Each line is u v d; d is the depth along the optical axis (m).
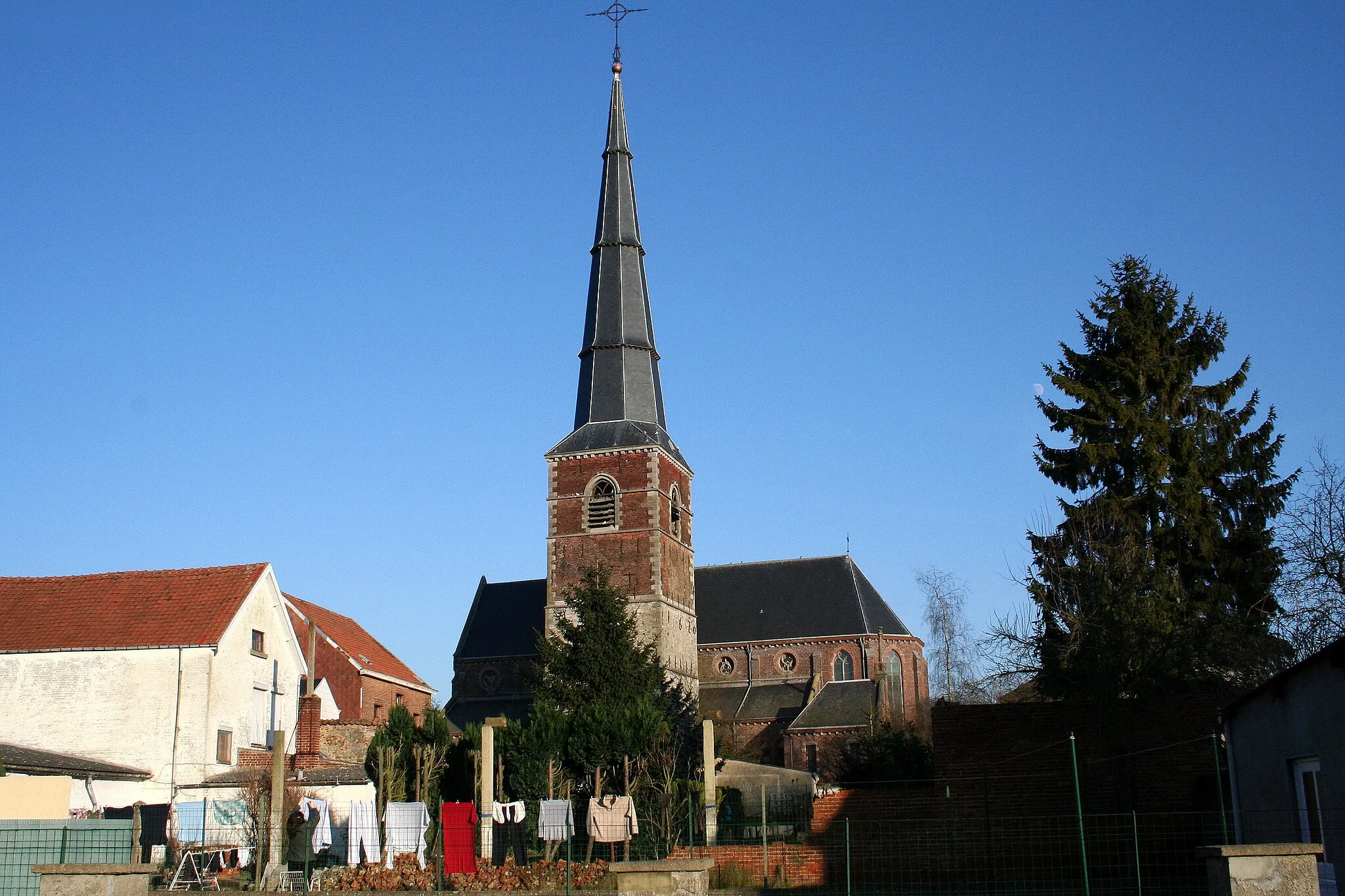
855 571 90.62
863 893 27.34
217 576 45.25
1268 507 37.72
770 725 83.75
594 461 73.50
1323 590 33.12
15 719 41.34
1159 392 38.53
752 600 91.19
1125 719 30.34
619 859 32.25
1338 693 18.66
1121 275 39.84
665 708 52.94
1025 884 28.00
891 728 65.69
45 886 18.66
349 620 65.50
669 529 73.88
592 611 54.69
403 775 37.91
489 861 30.83
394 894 26.22
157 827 37.16
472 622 86.31
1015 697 42.25
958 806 30.67
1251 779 22.80
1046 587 35.12
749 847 30.73
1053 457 39.38
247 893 26.36
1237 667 32.81
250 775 38.00
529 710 44.94
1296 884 15.09
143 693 41.09
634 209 79.12
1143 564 34.47
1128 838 29.42
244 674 43.28
